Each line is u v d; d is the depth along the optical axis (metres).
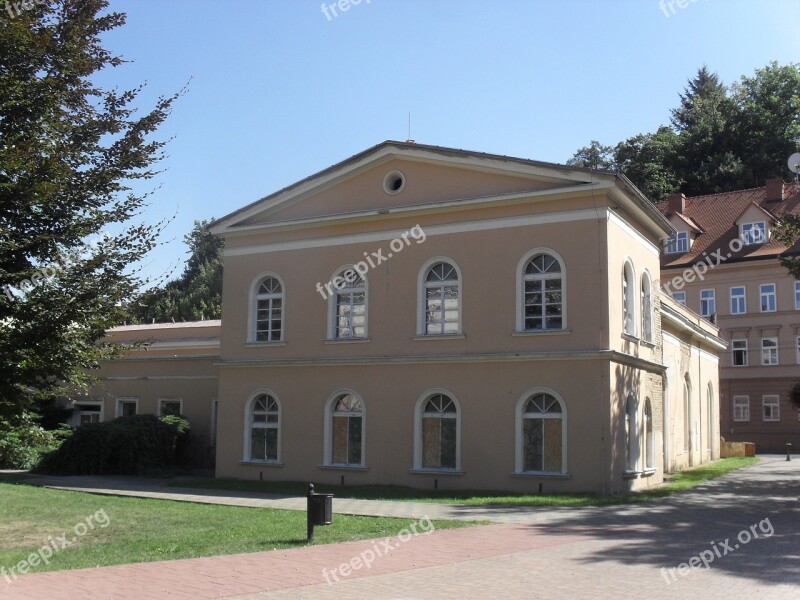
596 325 21.75
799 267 25.95
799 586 9.97
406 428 24.02
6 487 23.06
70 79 13.80
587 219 22.23
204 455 31.61
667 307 28.17
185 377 32.66
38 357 12.49
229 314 27.62
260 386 26.75
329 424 25.39
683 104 79.50
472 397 23.14
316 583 10.17
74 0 14.11
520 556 12.16
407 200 24.92
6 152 12.14
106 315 13.56
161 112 14.48
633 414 23.58
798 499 20.38
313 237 26.42
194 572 10.84
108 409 34.19
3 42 12.83
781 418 51.72
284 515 17.08
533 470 22.19
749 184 66.44
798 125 67.25
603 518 16.64
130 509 18.27
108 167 13.86
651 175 67.19
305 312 26.23
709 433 37.91
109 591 9.62
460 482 22.97
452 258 23.95
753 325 53.09
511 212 23.25
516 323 22.73
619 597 9.40
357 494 21.86
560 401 21.95
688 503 19.42
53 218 13.27
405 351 24.28
